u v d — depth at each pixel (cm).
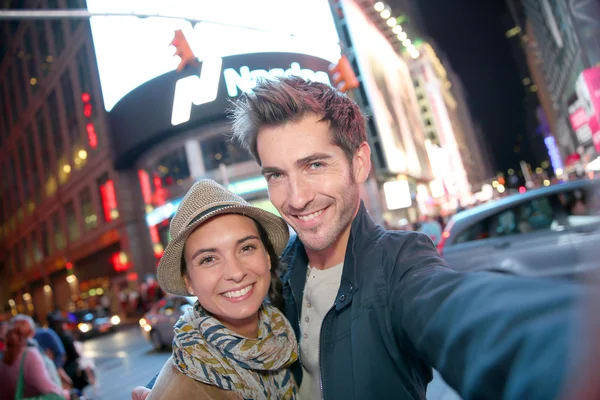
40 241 4216
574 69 2569
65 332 560
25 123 4212
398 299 104
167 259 155
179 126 2431
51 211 3900
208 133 2450
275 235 171
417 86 6688
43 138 3909
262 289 155
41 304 4397
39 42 3738
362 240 138
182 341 144
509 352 56
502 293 68
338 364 129
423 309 86
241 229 152
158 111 2481
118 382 820
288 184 140
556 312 53
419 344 85
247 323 161
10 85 4503
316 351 155
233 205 151
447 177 5959
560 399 46
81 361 566
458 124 9050
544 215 510
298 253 176
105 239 3077
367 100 3325
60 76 3447
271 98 136
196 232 151
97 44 2731
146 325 1073
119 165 2845
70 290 3794
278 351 151
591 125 2184
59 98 3500
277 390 153
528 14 4022
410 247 124
